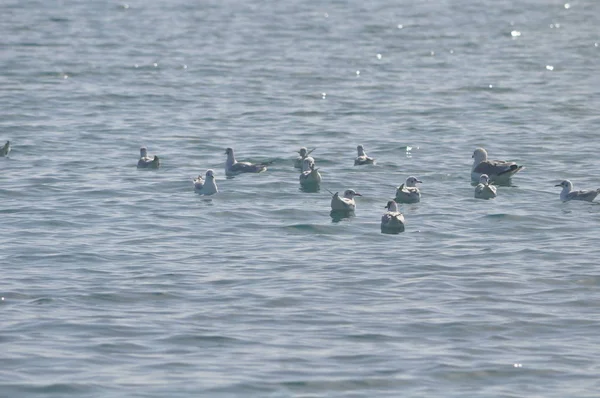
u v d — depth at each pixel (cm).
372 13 12281
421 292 2972
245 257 3331
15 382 2314
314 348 2539
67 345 2541
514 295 2948
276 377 2364
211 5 12938
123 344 2553
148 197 4200
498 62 8762
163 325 2688
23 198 4156
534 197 4225
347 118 6259
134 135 5644
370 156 5128
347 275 3130
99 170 4728
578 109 6525
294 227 3725
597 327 2698
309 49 9381
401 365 2442
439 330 2667
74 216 3872
